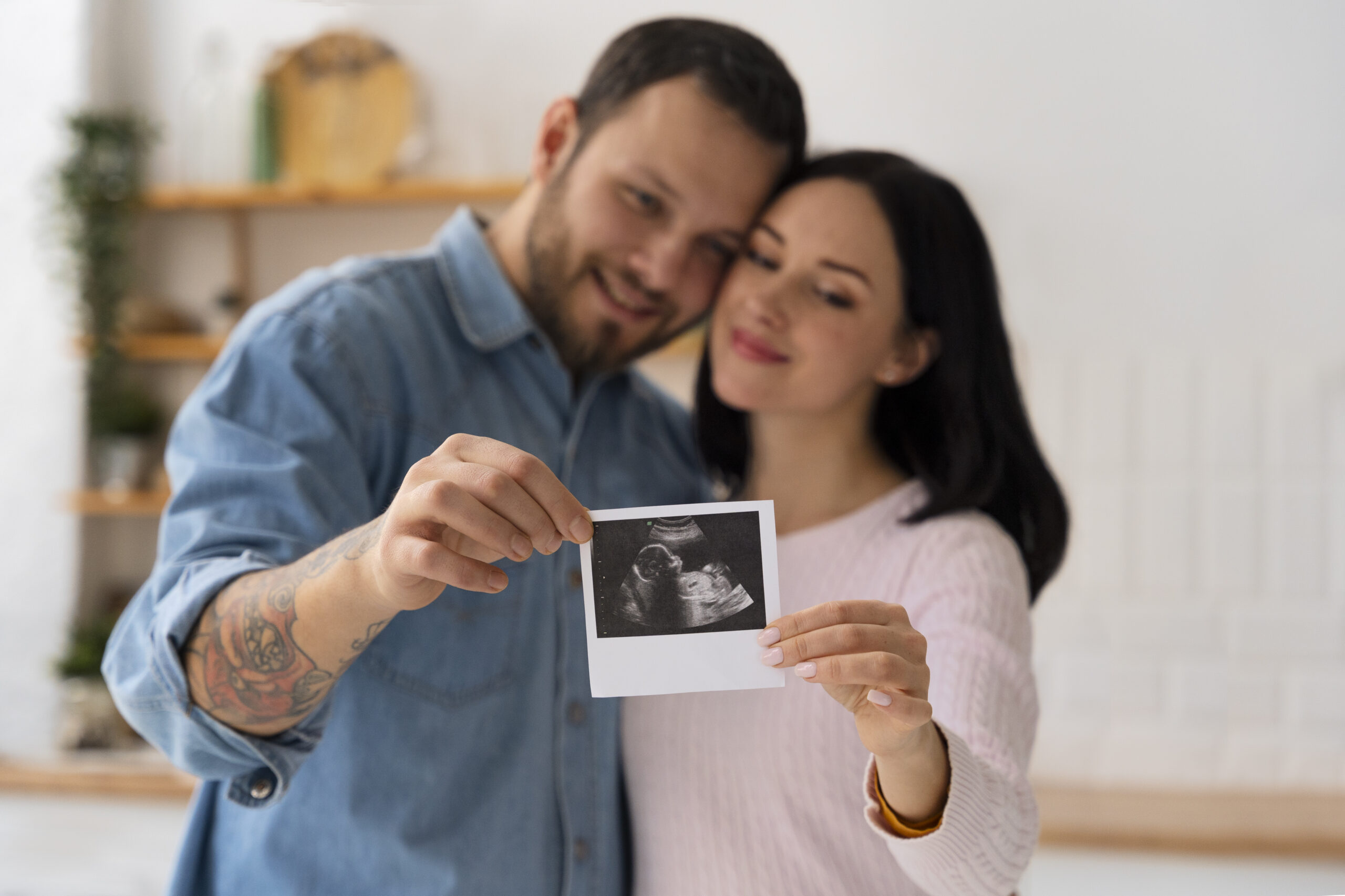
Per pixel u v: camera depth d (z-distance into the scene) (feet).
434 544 2.47
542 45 9.23
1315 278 8.41
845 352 3.95
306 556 3.00
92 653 8.38
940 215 3.98
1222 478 8.45
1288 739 8.27
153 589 3.14
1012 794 2.94
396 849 3.49
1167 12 8.63
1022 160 8.75
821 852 3.60
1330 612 8.30
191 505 3.27
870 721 2.67
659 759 3.88
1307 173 8.47
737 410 4.55
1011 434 4.09
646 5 9.12
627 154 3.85
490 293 4.05
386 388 3.72
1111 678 8.46
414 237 9.37
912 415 4.24
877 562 3.92
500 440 3.98
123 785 7.72
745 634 2.84
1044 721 8.50
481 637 3.70
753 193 4.02
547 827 3.77
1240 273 8.50
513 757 3.72
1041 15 8.75
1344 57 8.46
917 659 2.64
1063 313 8.67
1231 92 8.55
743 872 3.64
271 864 3.53
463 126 9.29
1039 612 8.55
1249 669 8.35
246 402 3.46
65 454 9.05
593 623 2.86
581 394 4.35
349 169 9.28
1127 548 8.50
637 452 4.52
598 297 4.02
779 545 4.13
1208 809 7.52
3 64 9.25
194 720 2.93
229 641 2.83
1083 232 8.67
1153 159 8.62
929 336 4.05
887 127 8.89
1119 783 8.32
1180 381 8.52
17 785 7.79
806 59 8.96
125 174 9.01
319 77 9.34
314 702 2.92
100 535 9.34
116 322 8.91
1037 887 7.04
